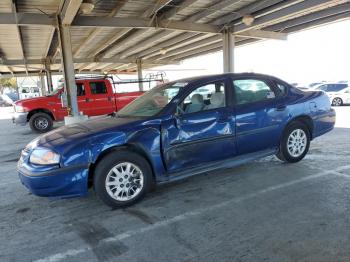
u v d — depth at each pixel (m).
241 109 4.43
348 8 9.99
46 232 3.29
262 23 11.09
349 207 3.45
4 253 2.91
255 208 3.56
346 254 2.59
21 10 9.62
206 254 2.71
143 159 3.87
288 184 4.25
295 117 4.95
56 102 11.85
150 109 4.24
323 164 5.08
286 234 2.96
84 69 29.64
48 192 3.51
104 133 3.68
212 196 3.99
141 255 2.75
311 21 12.28
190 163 4.10
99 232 3.22
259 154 4.70
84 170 3.56
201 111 4.16
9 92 48.91
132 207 3.79
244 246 2.80
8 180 5.32
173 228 3.21
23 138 10.54
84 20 10.09
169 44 16.52
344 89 17.39
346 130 8.42
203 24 11.99
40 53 18.58
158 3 9.25
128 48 18.70
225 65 12.52
